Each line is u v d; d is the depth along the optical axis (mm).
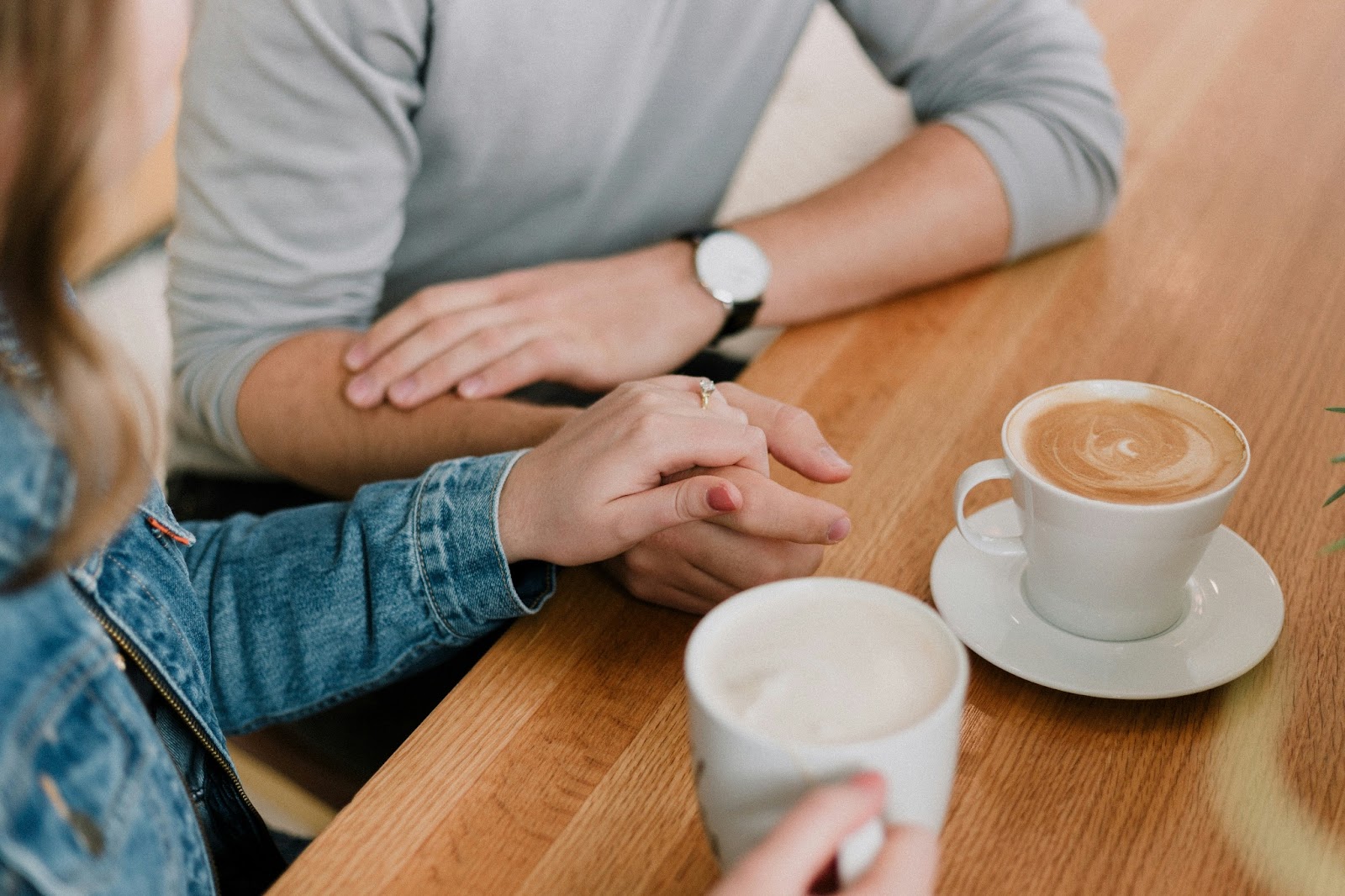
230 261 1091
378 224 1135
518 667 674
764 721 438
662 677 664
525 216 1290
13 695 442
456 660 995
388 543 740
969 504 774
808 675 457
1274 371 875
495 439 918
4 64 444
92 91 464
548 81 1167
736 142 1411
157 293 2172
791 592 503
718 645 483
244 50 1035
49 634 475
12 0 434
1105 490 616
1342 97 1254
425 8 1064
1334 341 903
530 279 1080
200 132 1075
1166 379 877
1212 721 606
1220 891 521
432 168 1219
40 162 466
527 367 986
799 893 380
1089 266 1045
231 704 761
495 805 588
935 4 1249
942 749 433
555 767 607
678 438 701
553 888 545
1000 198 1049
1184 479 620
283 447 1020
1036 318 977
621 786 595
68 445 487
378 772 608
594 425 738
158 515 676
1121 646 645
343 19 1024
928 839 414
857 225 1043
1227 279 998
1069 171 1076
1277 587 657
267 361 1054
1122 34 1419
